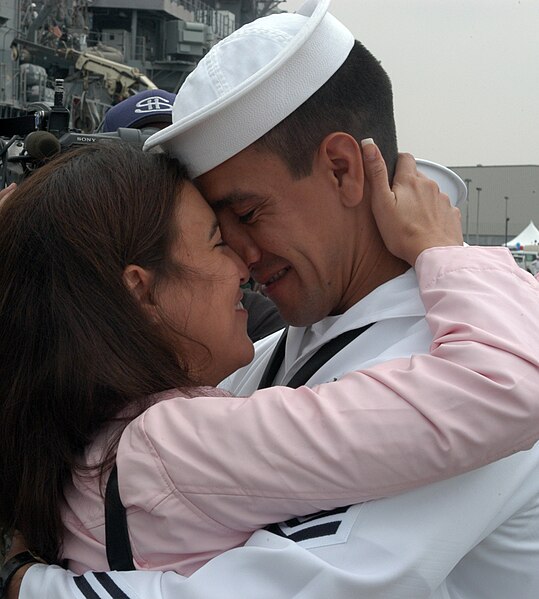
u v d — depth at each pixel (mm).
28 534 943
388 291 973
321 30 939
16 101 9969
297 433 787
